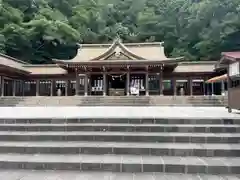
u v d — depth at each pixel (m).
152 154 4.61
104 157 4.41
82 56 28.81
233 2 35.19
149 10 48.06
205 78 26.73
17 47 37.81
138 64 23.31
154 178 3.72
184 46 43.28
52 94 28.38
